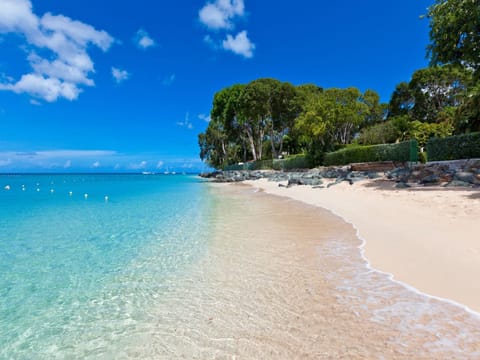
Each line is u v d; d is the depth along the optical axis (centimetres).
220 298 446
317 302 418
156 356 319
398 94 4922
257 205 1525
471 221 758
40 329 382
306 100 4484
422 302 398
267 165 5047
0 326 391
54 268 604
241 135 6019
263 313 396
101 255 691
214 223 1051
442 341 315
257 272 546
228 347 327
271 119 4997
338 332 343
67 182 5366
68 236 893
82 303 449
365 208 1163
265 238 795
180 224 1055
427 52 1636
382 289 444
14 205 1734
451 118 3036
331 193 1762
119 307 433
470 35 1395
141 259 655
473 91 2411
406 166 2097
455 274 471
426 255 567
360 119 3966
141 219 1188
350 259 590
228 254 665
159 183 4759
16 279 548
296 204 1481
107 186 3912
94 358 321
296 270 546
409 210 1005
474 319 351
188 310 415
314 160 3622
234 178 4603
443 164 1727
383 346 313
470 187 1289
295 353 310
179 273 561
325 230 855
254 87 4503
